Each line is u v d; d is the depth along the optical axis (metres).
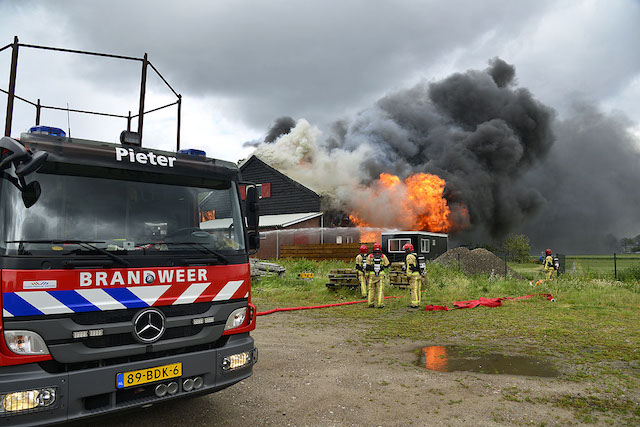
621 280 18.78
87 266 3.22
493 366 5.90
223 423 4.04
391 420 4.11
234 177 4.41
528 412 4.29
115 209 3.62
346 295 13.50
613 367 5.84
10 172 3.17
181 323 3.59
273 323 9.08
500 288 14.94
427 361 6.14
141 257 3.51
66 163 3.46
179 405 4.47
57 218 3.32
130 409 3.30
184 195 4.02
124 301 3.35
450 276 16.91
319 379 5.32
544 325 8.78
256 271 16.94
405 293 13.92
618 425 3.99
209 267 3.85
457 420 4.10
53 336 3.04
